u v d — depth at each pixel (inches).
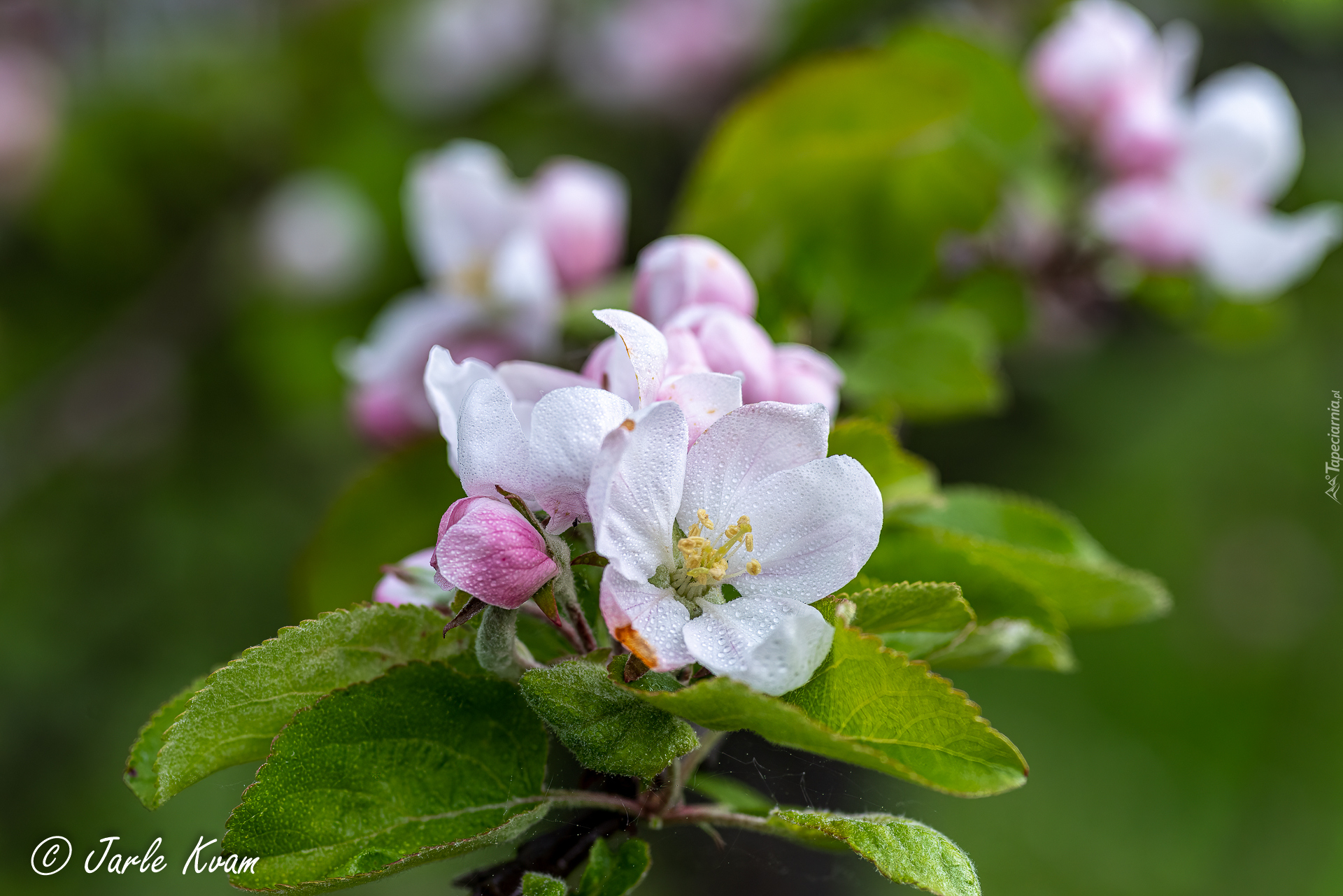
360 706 20.3
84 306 45.8
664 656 19.6
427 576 21.0
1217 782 49.0
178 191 44.8
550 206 25.7
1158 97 28.4
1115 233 27.9
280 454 45.9
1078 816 47.9
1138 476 48.6
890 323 25.7
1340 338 45.6
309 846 20.0
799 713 18.9
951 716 19.5
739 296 21.6
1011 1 35.9
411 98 46.6
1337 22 36.6
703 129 45.6
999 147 28.1
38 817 42.5
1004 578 22.0
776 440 20.0
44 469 45.0
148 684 44.0
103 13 47.3
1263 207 28.7
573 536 20.3
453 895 42.9
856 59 24.7
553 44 47.6
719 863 25.3
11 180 43.6
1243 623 50.3
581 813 20.9
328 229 44.8
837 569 19.9
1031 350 44.6
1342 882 47.1
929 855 19.8
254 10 46.9
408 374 26.0
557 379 20.6
